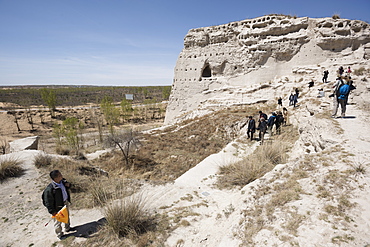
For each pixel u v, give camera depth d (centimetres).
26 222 510
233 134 2092
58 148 2100
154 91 14988
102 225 490
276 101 2539
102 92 14712
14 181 727
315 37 2823
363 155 568
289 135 1359
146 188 732
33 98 10231
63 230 479
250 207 455
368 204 374
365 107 1182
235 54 3394
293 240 327
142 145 2133
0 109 7112
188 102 3719
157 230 476
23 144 1725
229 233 389
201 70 3638
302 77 2623
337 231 327
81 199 624
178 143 2147
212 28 3619
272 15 3130
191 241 432
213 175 880
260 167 757
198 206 599
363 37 2598
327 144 752
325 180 477
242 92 2989
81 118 6612
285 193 462
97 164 1886
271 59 3089
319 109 1345
